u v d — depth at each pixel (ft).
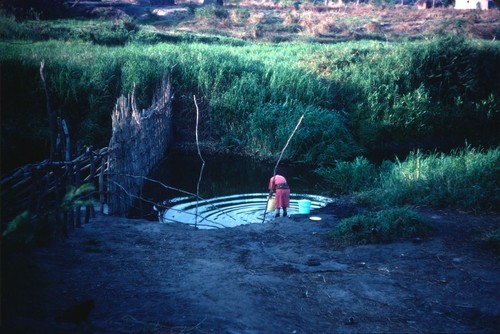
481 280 22.08
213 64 68.69
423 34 129.29
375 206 38.37
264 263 24.25
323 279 22.15
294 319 17.72
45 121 55.57
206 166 54.08
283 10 172.45
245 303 18.47
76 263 21.70
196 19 138.62
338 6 187.62
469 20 132.87
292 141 58.49
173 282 20.30
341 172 47.96
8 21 88.17
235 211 38.52
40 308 15.97
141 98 61.00
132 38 92.07
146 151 46.03
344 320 18.13
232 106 63.16
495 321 18.40
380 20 148.25
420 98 70.49
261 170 53.62
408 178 41.14
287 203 35.81
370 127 66.08
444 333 17.38
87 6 140.26
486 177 38.32
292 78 67.82
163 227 30.09
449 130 70.38
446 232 29.32
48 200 26.03
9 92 57.06
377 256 25.44
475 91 76.07
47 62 61.93
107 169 32.94
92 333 13.76
